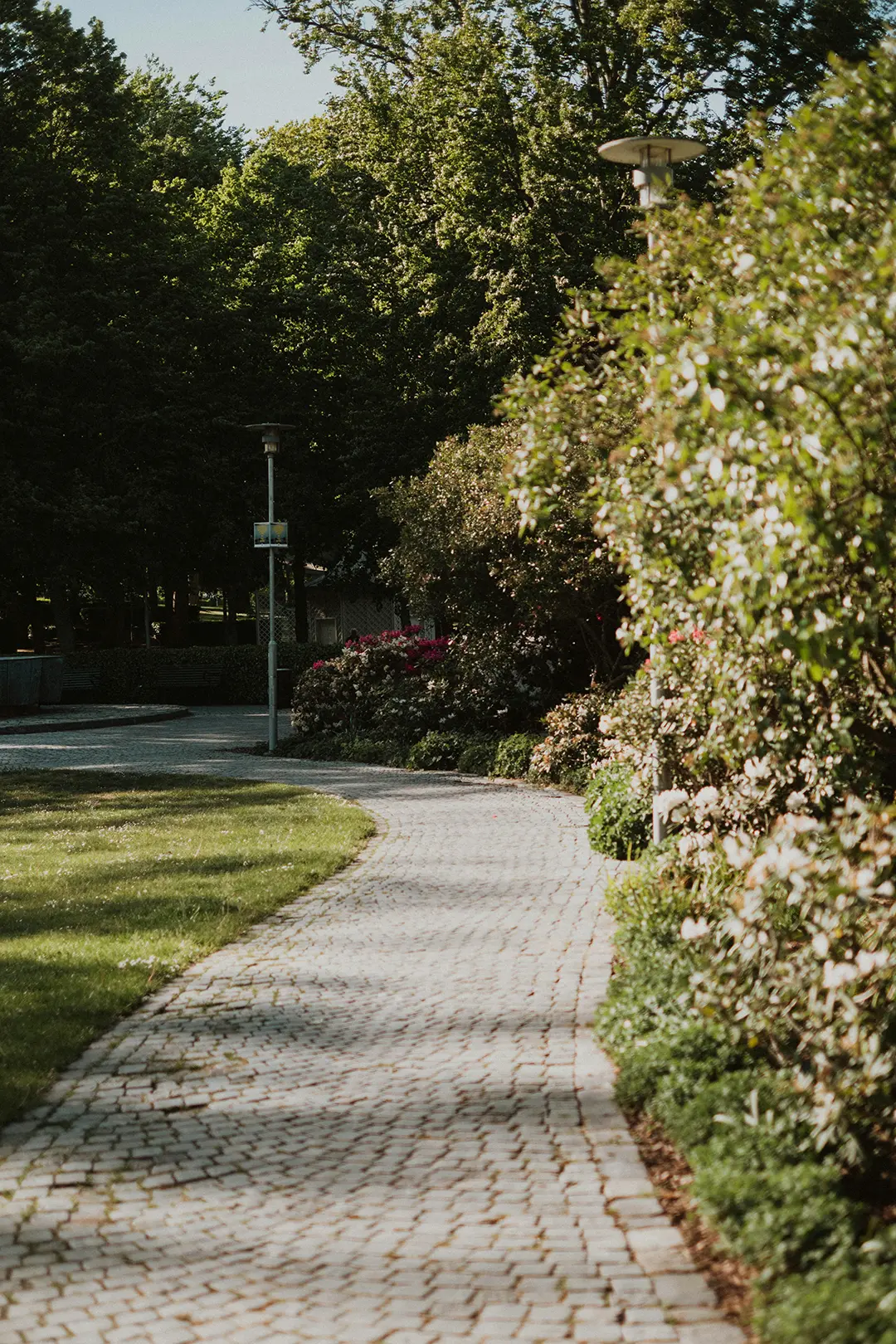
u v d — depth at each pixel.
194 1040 6.56
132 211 38.16
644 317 6.05
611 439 6.21
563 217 27.69
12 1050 6.25
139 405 38.53
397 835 13.77
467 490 20.42
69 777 19.95
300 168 44.06
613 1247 4.16
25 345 34.44
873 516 4.59
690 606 6.09
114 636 46.06
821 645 4.81
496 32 29.33
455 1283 3.96
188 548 41.50
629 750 11.12
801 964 4.82
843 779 6.46
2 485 35.41
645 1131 5.21
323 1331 3.70
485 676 21.22
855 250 4.95
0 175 36.22
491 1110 5.48
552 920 9.22
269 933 9.08
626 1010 6.24
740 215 6.07
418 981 7.66
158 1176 4.85
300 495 40.50
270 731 24.55
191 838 13.58
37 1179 4.82
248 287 41.53
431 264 32.28
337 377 42.62
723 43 27.17
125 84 46.72
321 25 33.03
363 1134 5.25
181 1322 3.77
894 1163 4.42
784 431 4.50
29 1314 3.82
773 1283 3.72
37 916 9.64
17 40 36.84
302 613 45.34
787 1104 4.62
